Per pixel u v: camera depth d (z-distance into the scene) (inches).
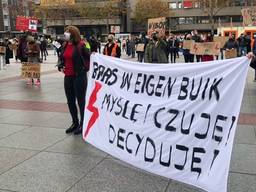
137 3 3176.7
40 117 322.0
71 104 268.2
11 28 3873.0
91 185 181.9
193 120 173.5
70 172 197.9
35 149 235.8
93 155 221.6
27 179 190.1
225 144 160.6
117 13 3132.4
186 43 728.3
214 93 167.3
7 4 3882.9
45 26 3329.2
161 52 440.5
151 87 194.4
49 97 424.8
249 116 314.3
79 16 3193.9
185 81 179.5
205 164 167.3
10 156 223.9
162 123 185.5
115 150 211.5
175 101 181.6
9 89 493.7
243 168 199.2
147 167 190.7
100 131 227.5
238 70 160.7
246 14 708.7
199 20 3336.6
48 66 867.4
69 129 270.4
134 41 1268.5
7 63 901.2
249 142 242.7
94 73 235.1
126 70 210.4
